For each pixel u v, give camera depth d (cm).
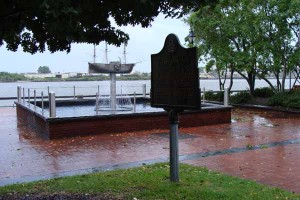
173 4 429
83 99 1919
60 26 351
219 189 596
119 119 1255
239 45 1995
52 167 805
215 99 2180
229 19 1906
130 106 1684
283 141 1078
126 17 454
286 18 1814
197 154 910
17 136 1226
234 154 907
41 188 618
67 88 2305
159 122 1318
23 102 1695
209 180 649
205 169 741
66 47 460
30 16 390
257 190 593
